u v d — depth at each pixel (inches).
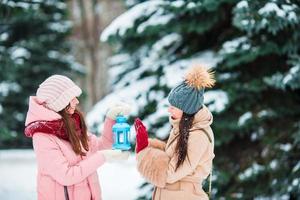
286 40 269.9
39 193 150.6
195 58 299.1
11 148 734.5
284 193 266.1
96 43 948.0
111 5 956.6
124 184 454.3
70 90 152.1
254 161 285.7
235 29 297.1
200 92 152.6
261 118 277.6
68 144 152.9
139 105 301.3
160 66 313.0
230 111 282.7
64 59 697.6
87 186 154.3
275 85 270.5
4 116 639.1
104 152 149.8
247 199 275.7
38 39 661.3
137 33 295.0
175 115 154.5
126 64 373.1
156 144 161.6
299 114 289.3
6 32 631.2
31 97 153.3
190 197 152.6
